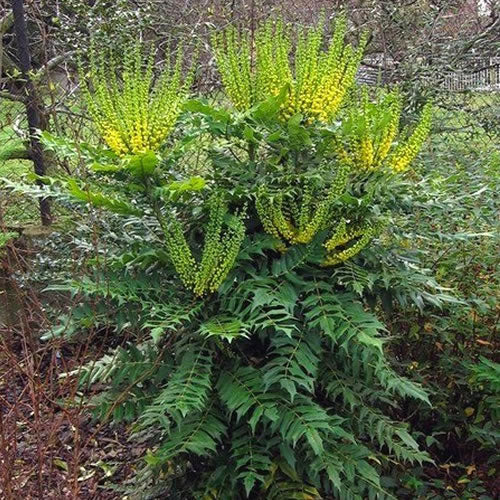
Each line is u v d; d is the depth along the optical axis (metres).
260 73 2.35
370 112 2.30
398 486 2.72
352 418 2.38
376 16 5.08
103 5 4.33
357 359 2.21
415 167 3.18
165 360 2.36
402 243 2.83
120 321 2.27
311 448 2.21
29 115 4.00
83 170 2.22
